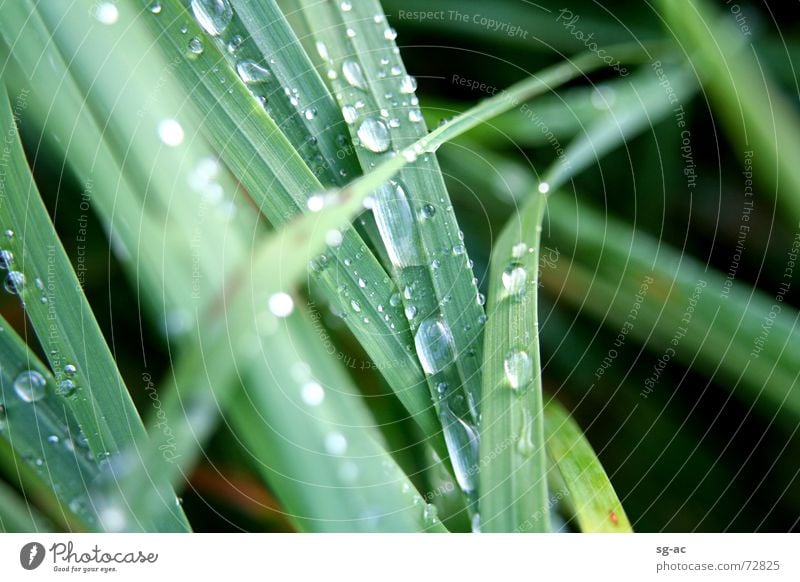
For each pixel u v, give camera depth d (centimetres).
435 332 19
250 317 18
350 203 19
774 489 21
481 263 22
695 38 22
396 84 20
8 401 19
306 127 20
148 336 21
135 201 19
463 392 19
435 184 20
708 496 21
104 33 19
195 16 20
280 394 19
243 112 19
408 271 20
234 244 19
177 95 19
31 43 19
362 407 19
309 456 19
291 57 20
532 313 19
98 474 19
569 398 22
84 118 19
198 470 21
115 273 21
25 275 19
